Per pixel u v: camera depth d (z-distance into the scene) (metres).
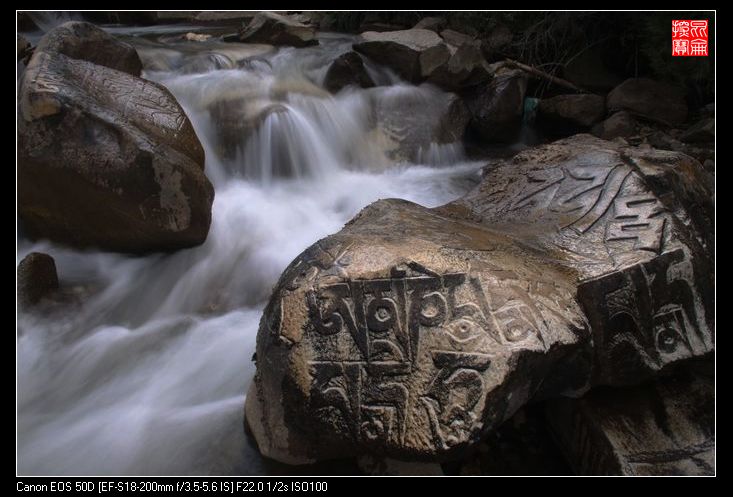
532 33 8.72
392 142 7.17
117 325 4.07
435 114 7.46
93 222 4.47
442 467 2.84
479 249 2.88
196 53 7.65
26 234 4.79
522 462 2.93
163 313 4.28
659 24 7.14
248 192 5.83
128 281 4.48
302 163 6.32
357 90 7.36
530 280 2.72
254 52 8.16
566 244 3.17
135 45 7.99
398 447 2.42
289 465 2.78
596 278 2.85
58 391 3.47
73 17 10.07
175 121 4.60
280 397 2.67
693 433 2.78
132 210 4.27
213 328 4.01
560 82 8.18
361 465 2.77
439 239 2.98
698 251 3.04
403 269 2.64
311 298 2.65
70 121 4.15
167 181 4.23
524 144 8.08
